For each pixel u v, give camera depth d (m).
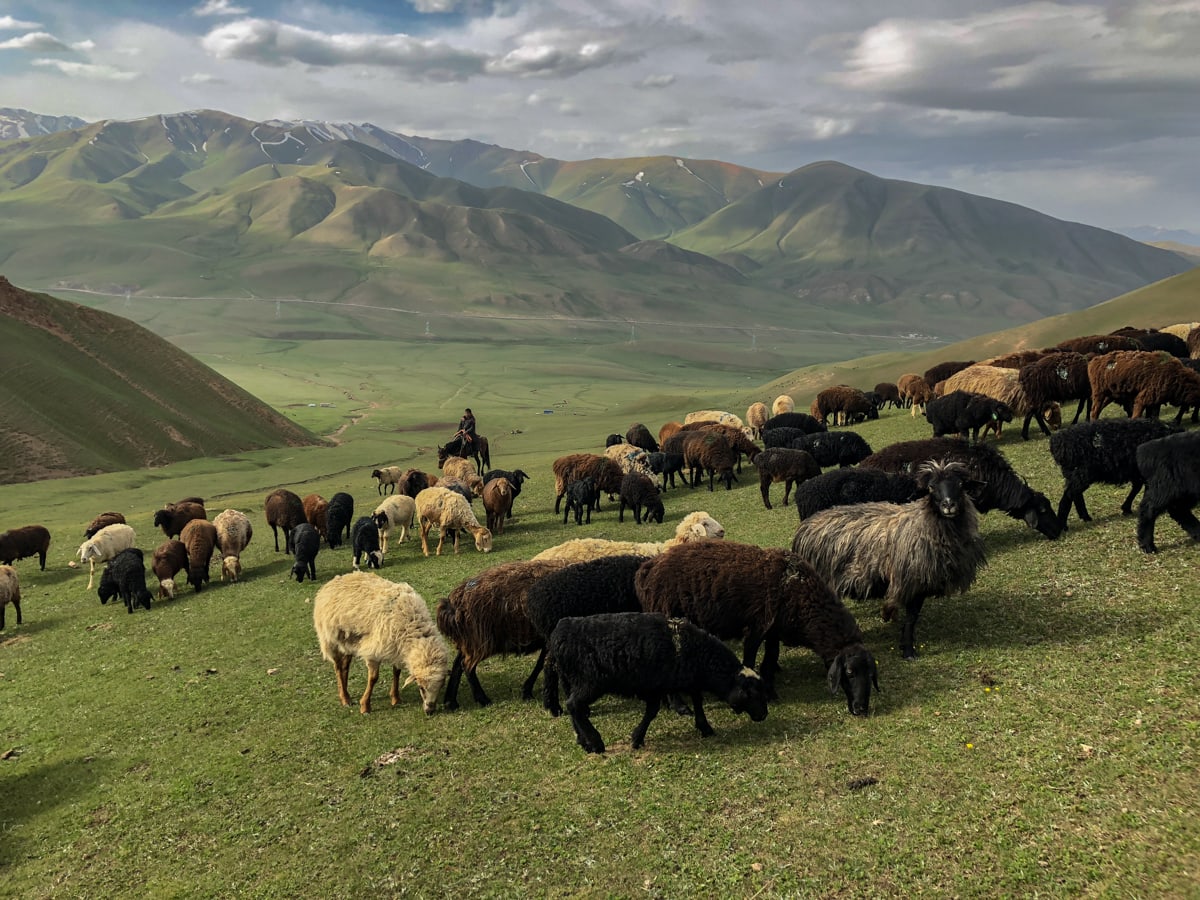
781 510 21.03
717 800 8.52
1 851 10.23
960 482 10.40
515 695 12.31
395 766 10.50
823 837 7.59
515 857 8.23
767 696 10.53
